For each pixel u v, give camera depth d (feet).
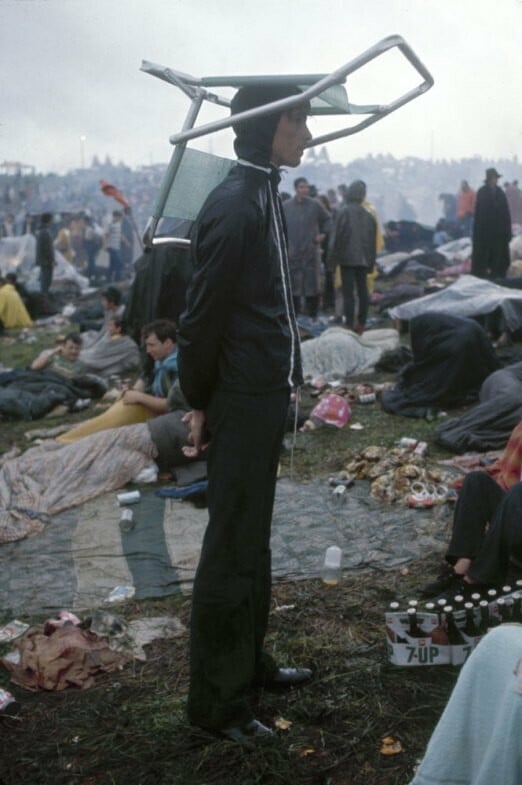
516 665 5.73
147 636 12.46
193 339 8.87
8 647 12.41
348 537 15.34
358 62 7.94
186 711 10.02
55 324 46.32
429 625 10.92
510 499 11.54
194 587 9.56
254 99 8.82
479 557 11.70
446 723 6.06
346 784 9.03
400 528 15.51
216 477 9.28
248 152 8.96
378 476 17.65
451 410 22.47
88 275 67.67
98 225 83.15
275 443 9.42
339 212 32.30
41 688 11.22
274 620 12.51
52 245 55.42
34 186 93.20
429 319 23.29
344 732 9.86
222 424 9.16
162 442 18.56
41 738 10.12
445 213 80.94
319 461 19.35
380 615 12.53
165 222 24.12
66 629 12.30
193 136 8.57
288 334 9.28
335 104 8.88
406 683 10.66
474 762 5.93
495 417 19.56
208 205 8.87
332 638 11.91
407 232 65.00
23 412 25.53
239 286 8.93
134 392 20.17
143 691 11.00
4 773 9.52
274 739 9.64
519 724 5.54
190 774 9.29
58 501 17.58
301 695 10.58
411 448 19.45
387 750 9.48
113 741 9.95
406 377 23.68
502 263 39.40
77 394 27.04
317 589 13.52
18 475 17.99
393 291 39.40
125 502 17.44
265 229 8.94
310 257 36.42
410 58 8.37
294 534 15.60
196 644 9.59
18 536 16.34
